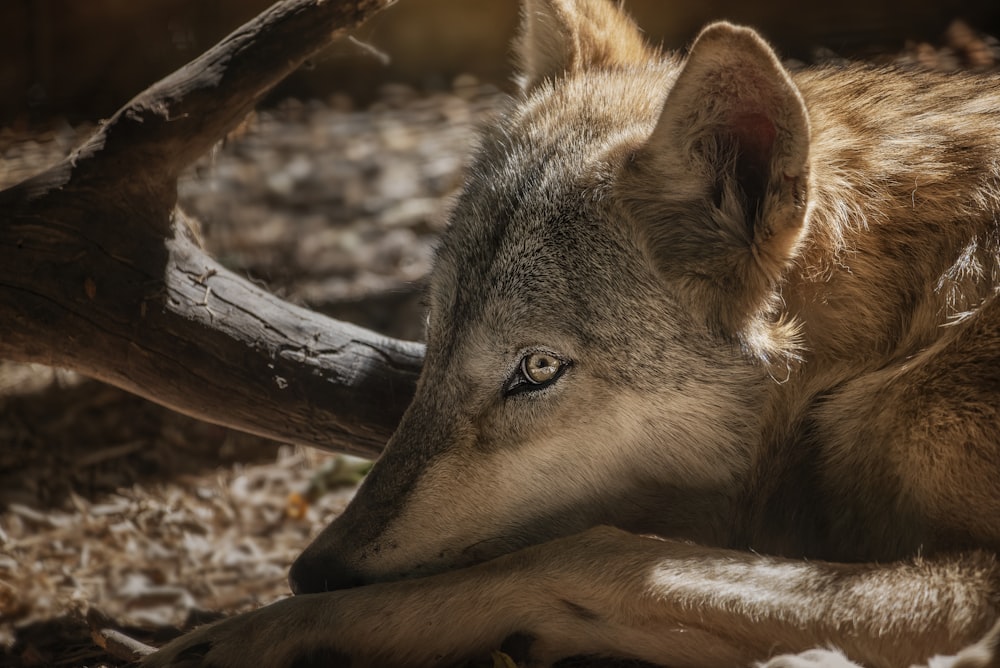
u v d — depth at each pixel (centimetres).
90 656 797
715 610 578
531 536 676
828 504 678
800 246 634
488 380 664
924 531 623
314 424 855
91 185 817
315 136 1923
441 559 668
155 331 831
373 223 1648
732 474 672
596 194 663
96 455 1206
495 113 841
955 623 552
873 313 659
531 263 665
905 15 1647
